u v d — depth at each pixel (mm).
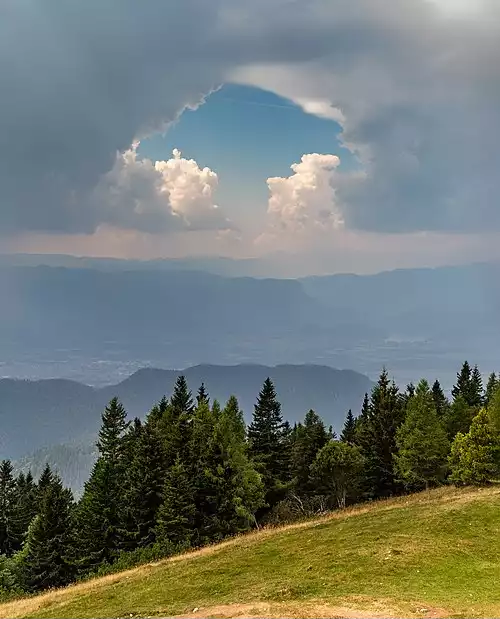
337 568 26375
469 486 49656
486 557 27141
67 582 54438
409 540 30188
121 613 23422
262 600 22312
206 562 32375
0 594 49094
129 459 64062
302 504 60875
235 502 49469
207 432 56438
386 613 19766
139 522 52062
